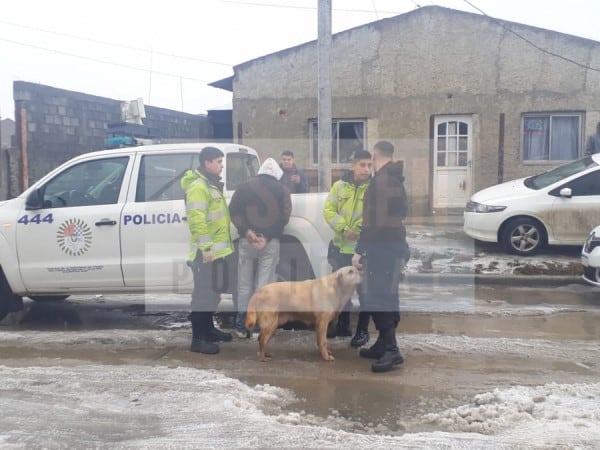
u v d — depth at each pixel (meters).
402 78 14.29
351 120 14.48
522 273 8.98
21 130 14.86
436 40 14.09
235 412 4.49
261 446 4.00
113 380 5.15
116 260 6.74
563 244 9.78
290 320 5.81
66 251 6.82
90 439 4.12
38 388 5.00
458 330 6.65
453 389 5.04
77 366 5.59
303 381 5.24
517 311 7.34
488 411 4.45
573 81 13.70
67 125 16.09
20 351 6.12
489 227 9.88
